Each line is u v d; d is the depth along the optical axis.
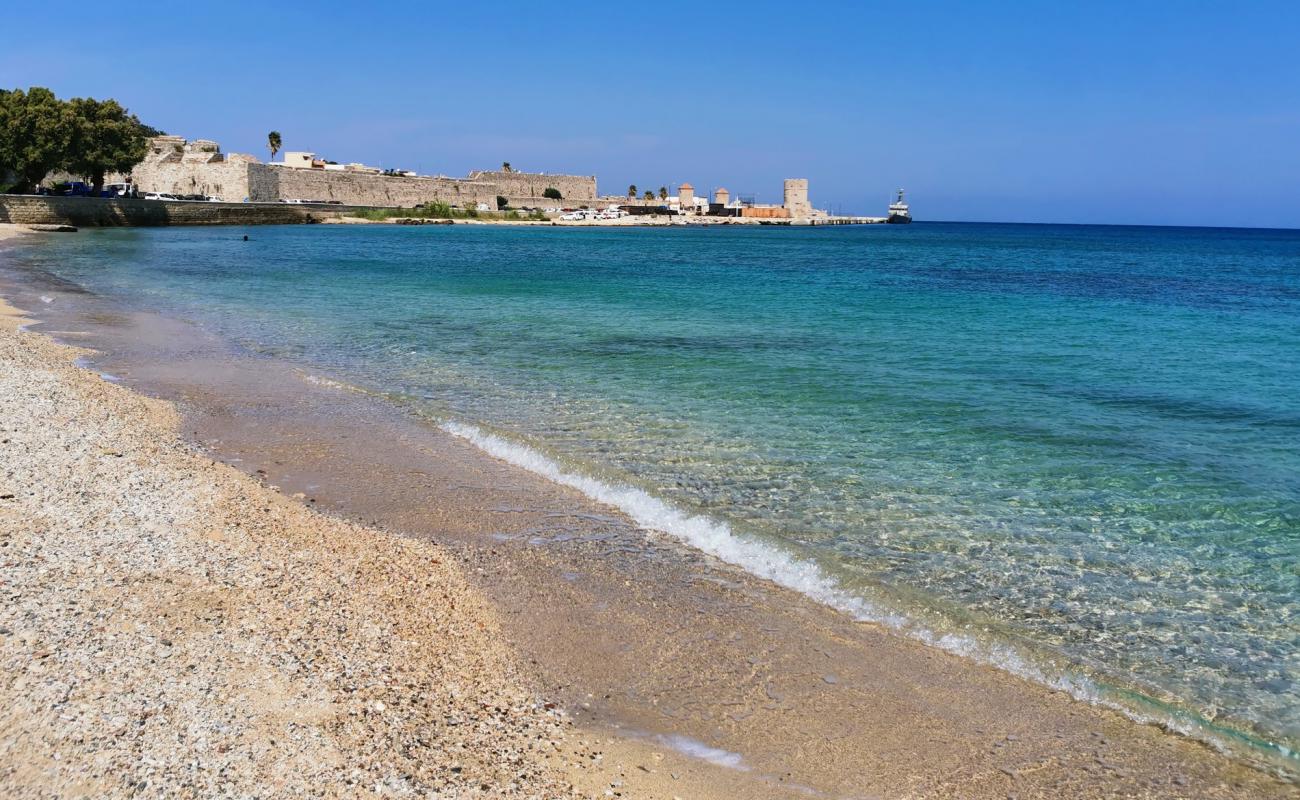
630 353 20.30
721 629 6.93
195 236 72.88
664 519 9.30
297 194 118.88
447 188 143.00
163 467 10.22
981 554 8.59
